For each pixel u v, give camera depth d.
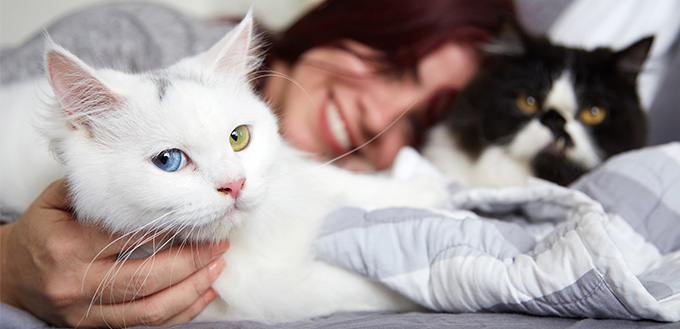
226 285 1.09
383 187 1.51
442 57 2.18
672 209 1.12
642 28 1.98
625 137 1.67
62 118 1.01
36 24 3.30
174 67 1.17
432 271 1.02
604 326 0.77
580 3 2.16
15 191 1.51
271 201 1.12
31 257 1.10
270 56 2.24
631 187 1.17
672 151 1.22
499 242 0.99
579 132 1.66
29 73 1.92
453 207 1.35
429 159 2.01
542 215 1.20
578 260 0.82
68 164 1.01
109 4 2.37
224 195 0.98
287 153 1.28
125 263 1.05
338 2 2.28
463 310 0.98
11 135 1.50
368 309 1.16
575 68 1.72
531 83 1.76
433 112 2.21
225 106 1.03
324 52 2.19
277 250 1.15
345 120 2.22
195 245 1.07
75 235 1.06
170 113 0.98
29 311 1.21
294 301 1.10
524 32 1.89
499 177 1.79
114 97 1.01
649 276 0.93
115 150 1.00
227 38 1.17
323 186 1.33
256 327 0.95
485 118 1.82
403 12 2.15
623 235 1.07
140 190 0.96
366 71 2.17
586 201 1.08
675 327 0.71
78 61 0.95
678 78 1.85
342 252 1.11
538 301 0.86
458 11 2.17
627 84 1.71
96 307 1.08
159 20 2.22
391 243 1.08
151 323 1.07
